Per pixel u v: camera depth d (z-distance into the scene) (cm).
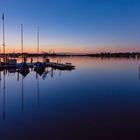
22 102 2450
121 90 3122
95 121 1686
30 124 1656
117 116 1806
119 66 8400
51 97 2691
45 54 10212
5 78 4750
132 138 1360
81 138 1374
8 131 1517
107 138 1366
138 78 4553
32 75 5316
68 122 1678
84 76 5025
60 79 4531
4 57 7238
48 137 1402
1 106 2272
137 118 1744
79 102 2372
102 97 2628
